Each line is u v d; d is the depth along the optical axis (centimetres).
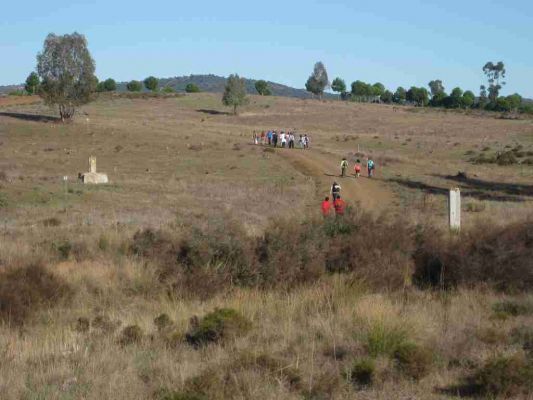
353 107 14275
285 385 760
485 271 1402
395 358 845
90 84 8788
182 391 721
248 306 1198
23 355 912
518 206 3606
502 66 17038
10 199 3647
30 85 14450
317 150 7425
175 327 1062
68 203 3681
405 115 12888
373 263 1453
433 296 1309
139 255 1620
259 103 14150
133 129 8631
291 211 3219
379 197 4259
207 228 1541
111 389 757
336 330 992
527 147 8438
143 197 4047
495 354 862
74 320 1166
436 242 1495
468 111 14375
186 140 7831
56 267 1532
